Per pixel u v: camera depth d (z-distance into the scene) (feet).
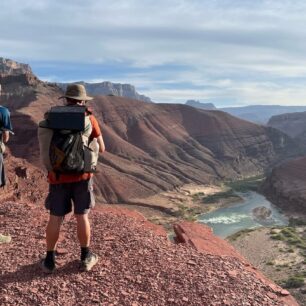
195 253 25.32
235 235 343.87
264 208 526.98
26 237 26.45
